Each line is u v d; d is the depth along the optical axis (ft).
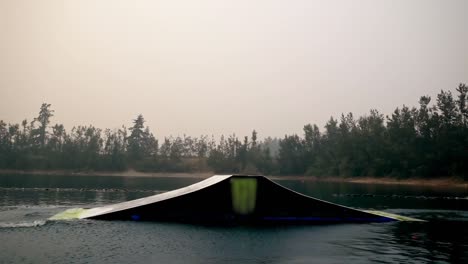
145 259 48.01
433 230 72.59
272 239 61.82
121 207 82.89
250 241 59.93
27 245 53.62
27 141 482.28
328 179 405.18
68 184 209.36
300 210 82.69
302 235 65.67
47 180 249.14
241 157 496.64
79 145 475.72
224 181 81.05
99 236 60.90
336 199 149.48
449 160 310.45
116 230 66.18
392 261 48.83
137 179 321.73
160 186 213.05
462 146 303.07
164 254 50.65
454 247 57.16
